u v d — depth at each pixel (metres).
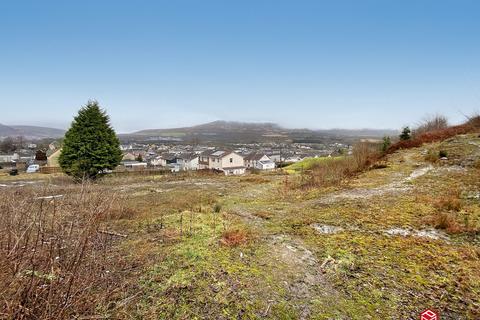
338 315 3.01
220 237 5.11
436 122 21.86
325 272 3.90
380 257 4.29
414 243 4.74
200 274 3.72
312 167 17.03
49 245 3.25
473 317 2.97
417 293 3.39
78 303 2.71
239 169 63.75
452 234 5.11
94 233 3.88
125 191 12.23
